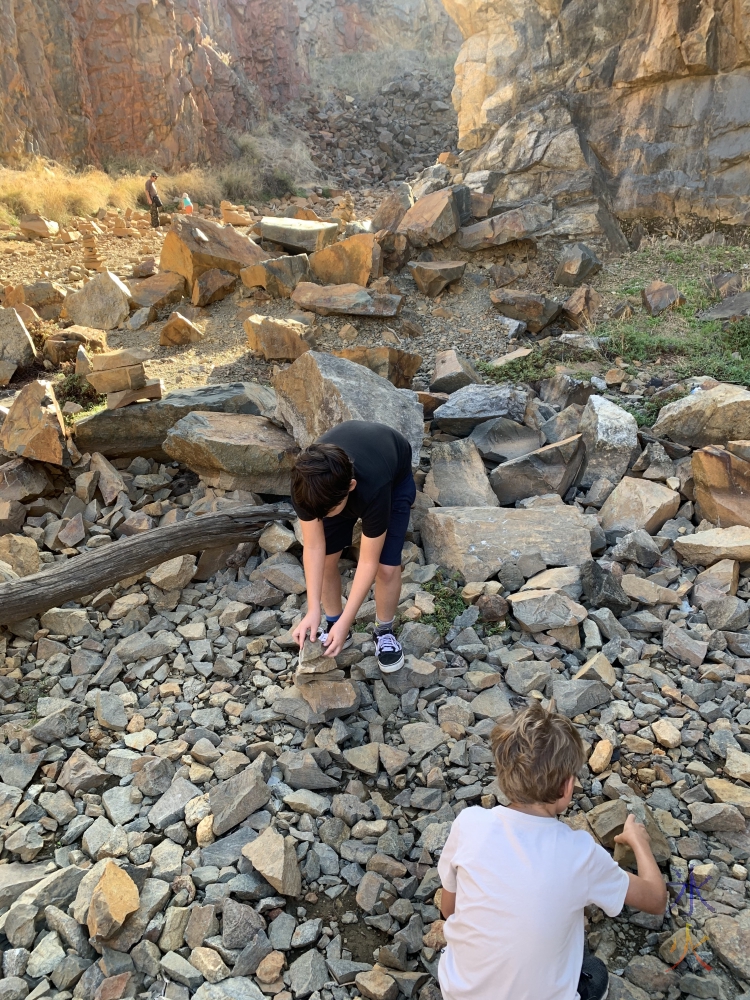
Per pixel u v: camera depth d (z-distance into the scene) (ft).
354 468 9.16
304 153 69.67
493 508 14.55
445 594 13.17
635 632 12.67
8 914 8.02
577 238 29.91
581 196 31.60
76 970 7.60
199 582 14.01
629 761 10.22
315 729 10.71
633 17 33.45
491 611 12.69
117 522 15.25
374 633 12.28
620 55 33.19
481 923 5.88
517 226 28.17
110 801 9.53
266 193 59.72
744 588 13.51
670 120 31.89
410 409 15.66
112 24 56.29
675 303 24.76
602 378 21.07
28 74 50.80
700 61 30.37
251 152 65.67
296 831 9.18
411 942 7.94
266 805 9.59
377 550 9.71
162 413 16.83
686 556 14.12
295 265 25.89
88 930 7.96
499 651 12.05
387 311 23.71
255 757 10.30
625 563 14.15
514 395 18.12
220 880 8.57
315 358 15.39
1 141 48.16
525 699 11.24
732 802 9.38
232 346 23.20
